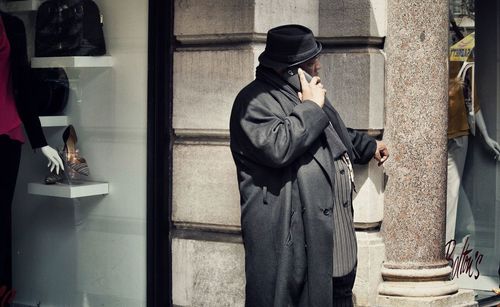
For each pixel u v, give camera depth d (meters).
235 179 7.03
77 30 6.95
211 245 7.15
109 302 7.21
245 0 6.92
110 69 7.09
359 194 7.38
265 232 6.11
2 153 6.70
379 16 7.40
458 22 8.79
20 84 6.73
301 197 6.04
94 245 7.14
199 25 7.08
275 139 5.95
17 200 6.79
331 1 7.43
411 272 7.48
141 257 7.23
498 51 9.20
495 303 8.91
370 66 7.30
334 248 6.14
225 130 7.02
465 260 8.96
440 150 7.58
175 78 7.20
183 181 7.21
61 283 7.05
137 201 7.19
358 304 7.44
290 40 6.14
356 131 7.05
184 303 7.27
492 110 9.20
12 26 6.68
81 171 7.02
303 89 6.10
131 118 7.14
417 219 7.51
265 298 6.11
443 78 7.58
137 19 7.11
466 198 8.99
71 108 6.96
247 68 6.93
